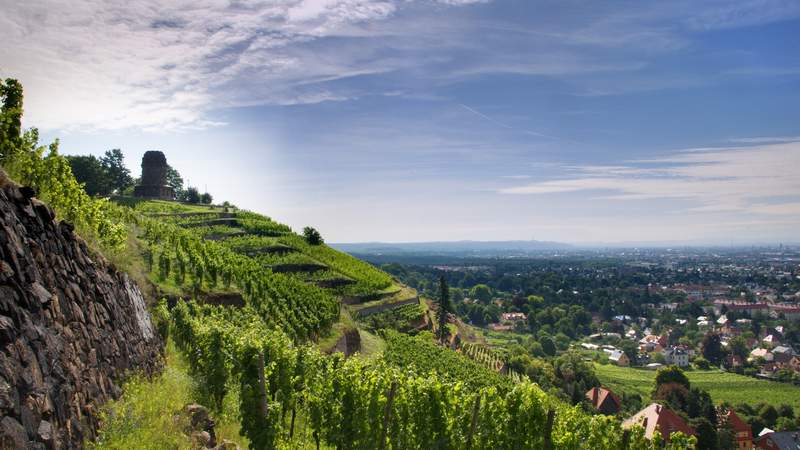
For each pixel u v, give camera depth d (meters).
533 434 17.05
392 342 59.97
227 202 111.56
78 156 96.69
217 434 15.12
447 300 100.31
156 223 51.00
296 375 20.02
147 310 19.44
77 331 10.31
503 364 92.25
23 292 8.03
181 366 19.88
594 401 80.44
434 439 17.42
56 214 11.95
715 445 59.97
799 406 93.94
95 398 10.33
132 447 9.95
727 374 123.00
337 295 75.69
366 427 17.42
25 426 7.01
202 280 38.53
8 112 11.97
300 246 85.12
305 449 18.17
